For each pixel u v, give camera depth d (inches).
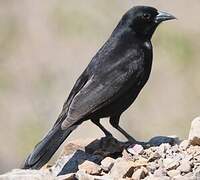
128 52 434.3
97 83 421.7
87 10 955.3
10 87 879.1
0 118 832.3
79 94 415.2
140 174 377.1
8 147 802.8
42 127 823.7
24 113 837.8
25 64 915.4
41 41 948.6
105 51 435.5
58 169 406.6
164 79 847.1
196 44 893.8
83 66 904.3
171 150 400.8
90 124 723.4
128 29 440.1
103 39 934.4
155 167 384.8
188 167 377.7
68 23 951.0
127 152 405.7
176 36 898.7
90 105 413.1
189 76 858.1
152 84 837.8
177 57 878.4
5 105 851.4
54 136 401.4
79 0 964.0
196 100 828.6
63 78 886.4
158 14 443.8
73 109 407.8
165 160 387.5
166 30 903.1
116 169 382.3
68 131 402.9
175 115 808.9
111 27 941.8
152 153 399.5
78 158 410.0
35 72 903.7
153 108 807.1
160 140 420.8
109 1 954.1
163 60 873.5
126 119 785.6
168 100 822.5
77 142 423.8
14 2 990.4
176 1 940.6
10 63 924.0
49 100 850.8
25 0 989.8
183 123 802.2
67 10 959.6
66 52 923.4
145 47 439.2
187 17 924.0
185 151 399.2
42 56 928.9
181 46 889.5
